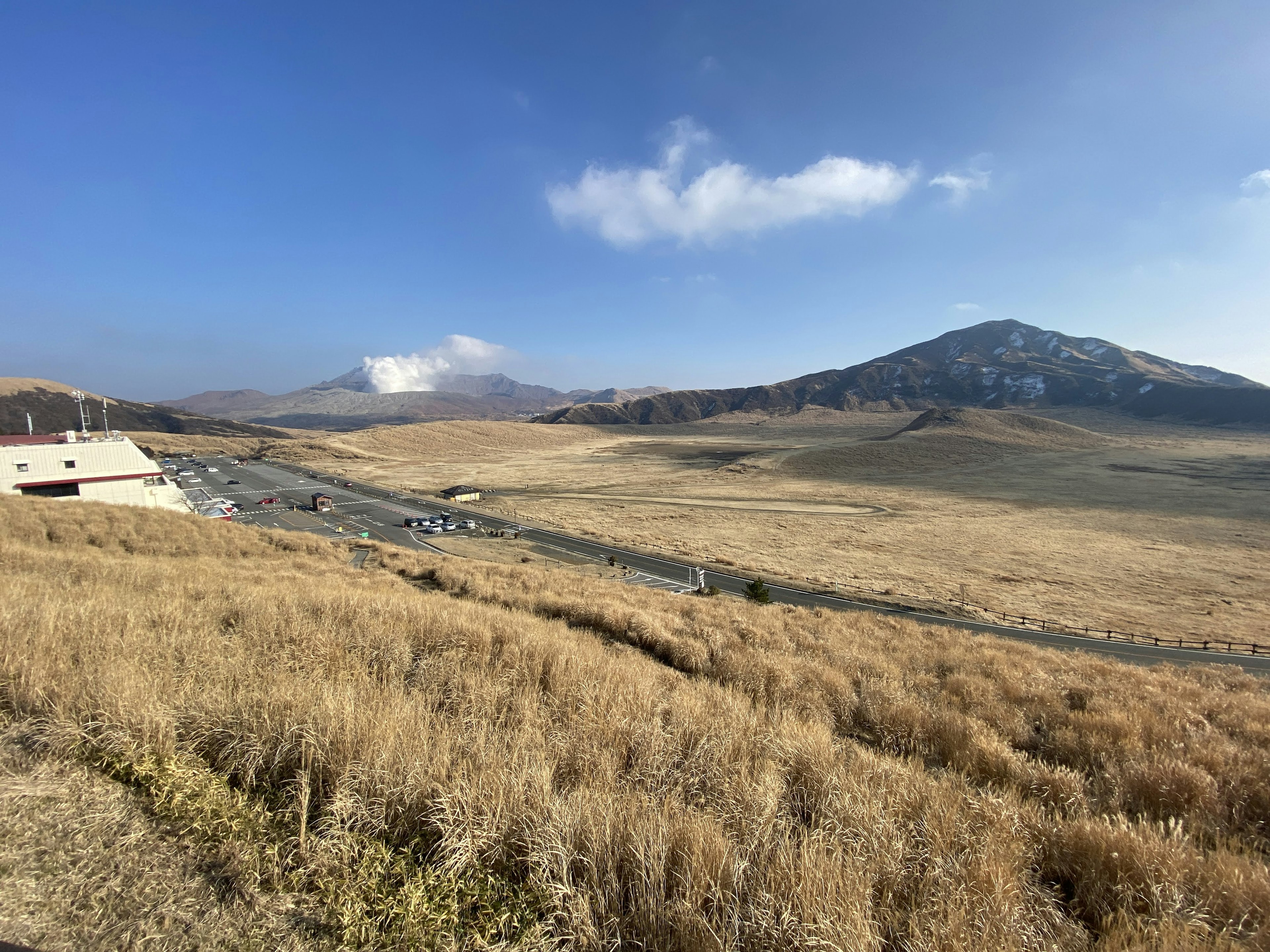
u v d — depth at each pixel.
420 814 3.60
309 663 6.41
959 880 3.46
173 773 3.68
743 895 3.21
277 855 3.16
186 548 25.28
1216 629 32.25
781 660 10.55
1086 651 26.62
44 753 3.94
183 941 2.54
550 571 31.48
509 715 5.54
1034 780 5.81
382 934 2.77
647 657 10.93
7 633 5.76
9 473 39.97
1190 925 3.40
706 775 4.53
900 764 5.37
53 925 2.52
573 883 3.22
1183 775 5.86
